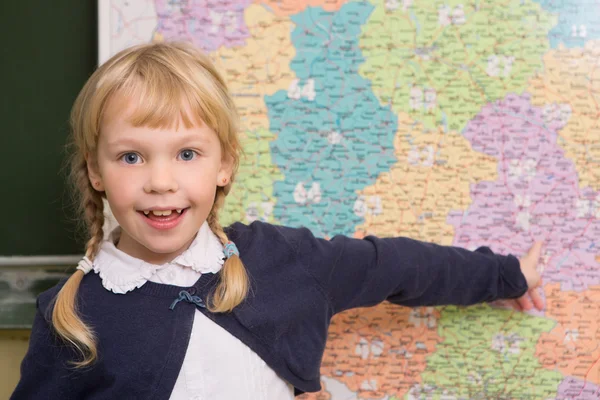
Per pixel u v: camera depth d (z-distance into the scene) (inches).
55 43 43.5
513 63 41.3
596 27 41.1
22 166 44.1
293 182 42.1
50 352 31.9
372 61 41.6
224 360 31.6
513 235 41.6
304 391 35.3
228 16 41.6
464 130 41.5
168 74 30.2
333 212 42.1
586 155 41.4
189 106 30.0
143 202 29.6
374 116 41.7
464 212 41.7
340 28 41.5
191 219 30.7
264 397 32.5
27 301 44.3
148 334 31.0
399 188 41.8
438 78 41.4
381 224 41.9
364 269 35.5
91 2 43.4
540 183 41.5
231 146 33.2
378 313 42.3
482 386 42.0
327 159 41.9
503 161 41.6
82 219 43.9
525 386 41.9
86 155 32.8
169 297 31.5
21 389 32.4
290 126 41.8
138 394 30.6
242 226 36.5
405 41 41.4
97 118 30.4
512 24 41.2
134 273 31.7
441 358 42.2
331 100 41.8
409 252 36.7
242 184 42.1
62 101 43.8
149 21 41.6
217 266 32.8
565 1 41.0
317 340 34.4
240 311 32.3
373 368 42.3
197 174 30.3
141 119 29.1
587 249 41.6
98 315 31.4
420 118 41.6
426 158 41.7
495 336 42.0
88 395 31.8
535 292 41.4
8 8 43.3
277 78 41.7
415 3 41.3
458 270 37.7
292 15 41.5
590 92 41.2
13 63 43.6
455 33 41.3
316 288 34.2
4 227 44.4
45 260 43.8
